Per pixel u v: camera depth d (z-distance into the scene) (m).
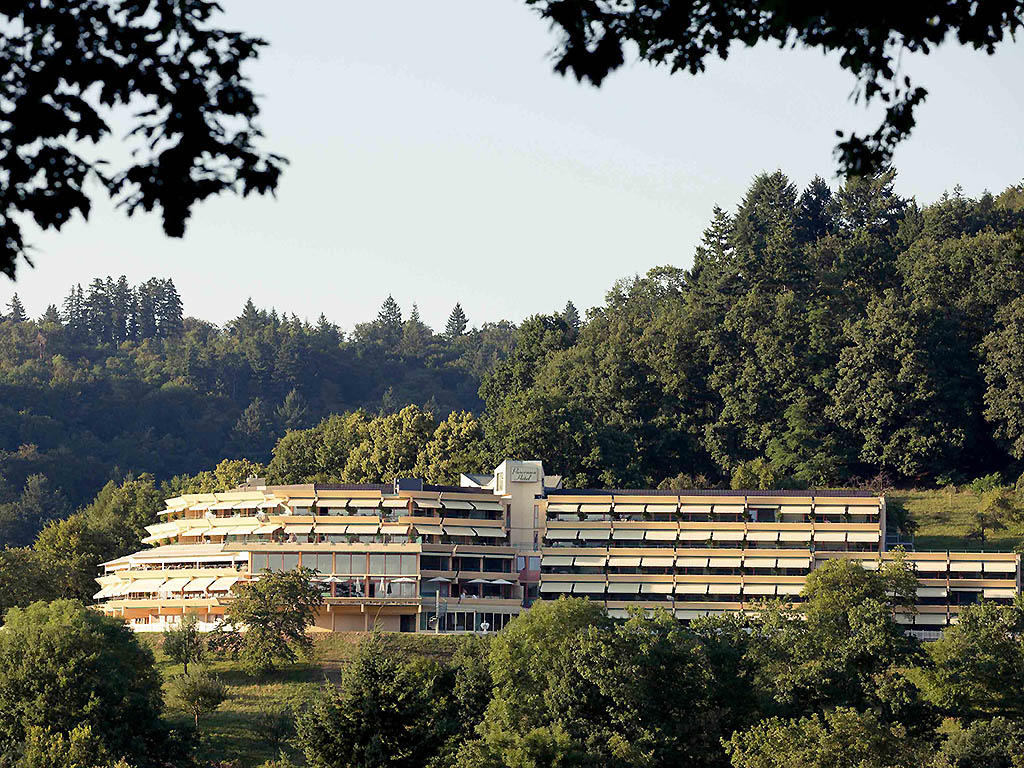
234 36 26.89
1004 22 28.61
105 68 26.27
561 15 28.12
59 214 26.23
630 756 153.00
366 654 140.75
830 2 27.20
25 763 147.25
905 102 30.11
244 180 26.80
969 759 158.00
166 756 165.75
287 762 142.75
